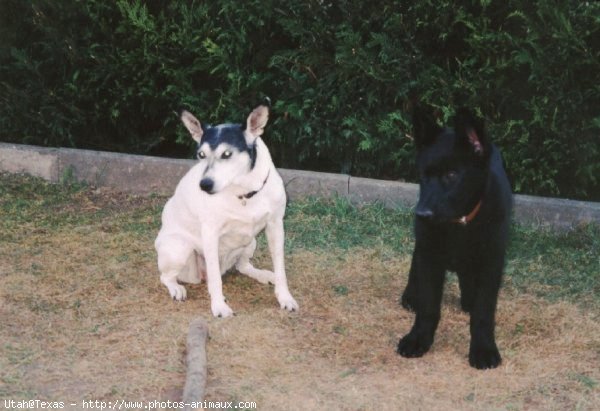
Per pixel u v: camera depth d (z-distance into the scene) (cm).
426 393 412
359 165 600
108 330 448
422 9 558
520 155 557
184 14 588
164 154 647
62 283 486
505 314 464
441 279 434
